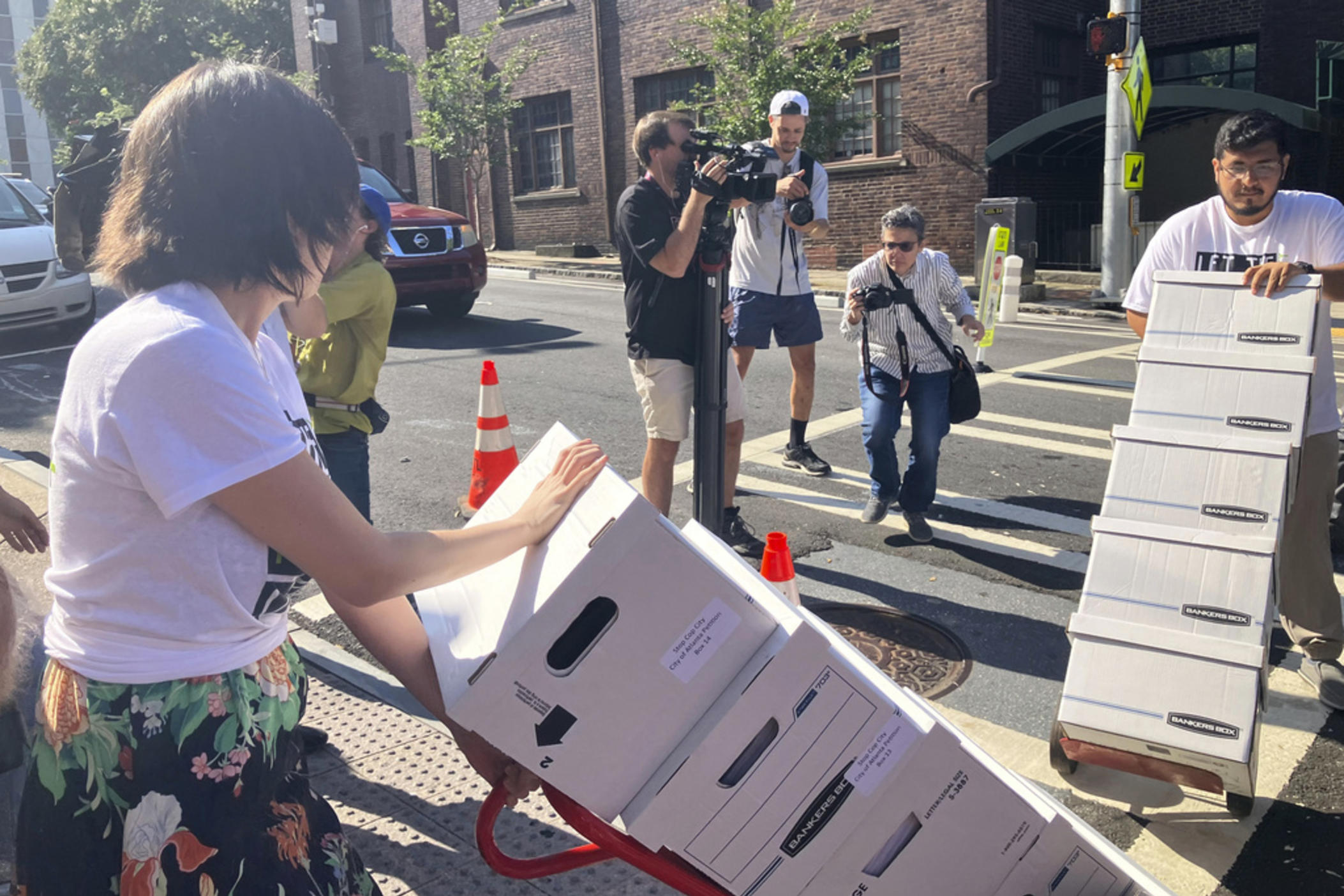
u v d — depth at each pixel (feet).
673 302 14.58
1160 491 9.95
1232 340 10.23
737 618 5.23
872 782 5.35
